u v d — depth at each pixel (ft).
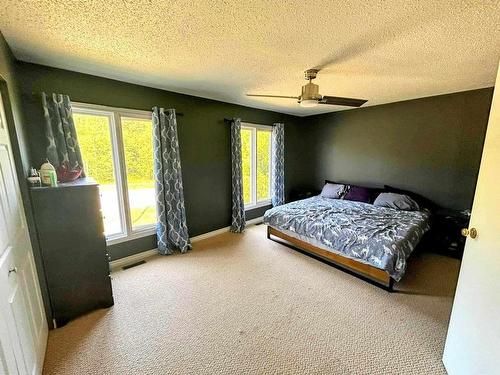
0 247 3.54
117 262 9.37
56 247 5.83
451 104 10.93
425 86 9.71
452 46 5.95
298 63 7.15
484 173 3.95
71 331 5.86
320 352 5.25
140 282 8.15
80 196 6.10
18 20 4.65
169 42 5.77
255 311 6.64
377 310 6.64
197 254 10.43
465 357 4.12
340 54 6.48
